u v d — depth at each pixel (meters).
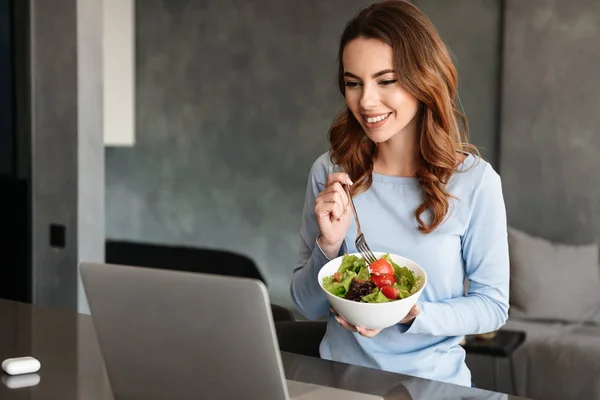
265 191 4.78
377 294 1.15
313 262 1.43
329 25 4.42
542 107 3.64
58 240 3.03
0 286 3.21
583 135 3.57
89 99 2.95
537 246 3.35
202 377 0.94
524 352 2.95
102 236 3.05
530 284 3.26
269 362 0.87
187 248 5.04
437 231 1.43
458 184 1.43
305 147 4.59
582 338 2.93
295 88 4.59
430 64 1.33
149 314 0.94
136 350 0.98
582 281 3.21
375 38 1.31
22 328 1.48
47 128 3.04
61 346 1.35
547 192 3.67
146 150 5.22
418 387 1.13
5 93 3.13
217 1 4.82
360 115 1.37
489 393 1.10
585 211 3.59
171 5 5.01
